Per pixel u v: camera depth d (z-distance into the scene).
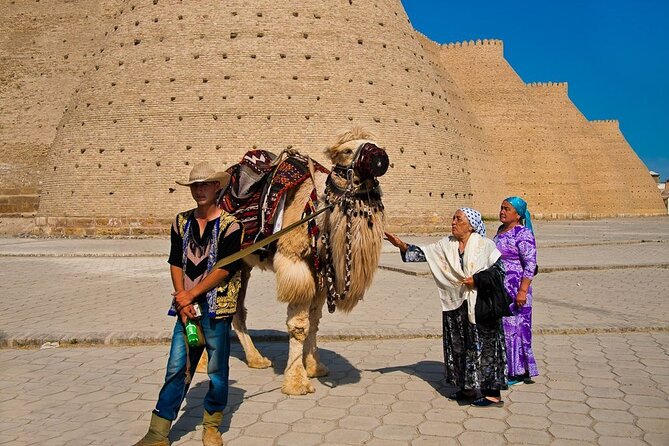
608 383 5.32
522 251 5.41
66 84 37.81
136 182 27.56
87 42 38.56
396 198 28.73
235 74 27.77
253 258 5.72
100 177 28.09
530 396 5.00
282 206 5.30
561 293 10.72
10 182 35.59
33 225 29.59
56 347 6.79
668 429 4.24
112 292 10.91
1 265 15.68
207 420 4.06
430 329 7.43
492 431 4.24
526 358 5.38
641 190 61.59
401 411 4.68
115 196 27.77
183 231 4.25
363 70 29.05
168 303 9.66
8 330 7.36
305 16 28.97
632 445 3.96
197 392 5.25
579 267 14.48
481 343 4.71
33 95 37.97
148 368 5.92
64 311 8.90
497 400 4.77
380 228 5.02
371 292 10.87
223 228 4.16
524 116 54.62
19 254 18.02
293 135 27.42
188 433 4.31
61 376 5.66
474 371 4.69
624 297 10.23
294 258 5.14
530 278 5.32
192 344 3.96
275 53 28.12
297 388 5.11
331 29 29.06
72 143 29.16
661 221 50.34
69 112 30.27
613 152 62.06
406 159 29.25
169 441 4.14
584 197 57.53
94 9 39.22
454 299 4.82
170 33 28.66
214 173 4.14
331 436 4.18
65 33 39.09
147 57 28.62
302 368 5.21
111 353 6.51
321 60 28.45
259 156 5.92
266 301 10.06
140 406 4.83
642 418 4.45
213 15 28.56
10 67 38.84
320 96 27.97
